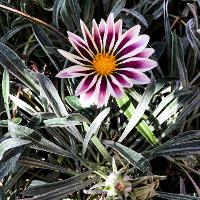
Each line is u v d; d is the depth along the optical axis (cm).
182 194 27
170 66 31
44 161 28
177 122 28
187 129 31
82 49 25
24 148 25
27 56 31
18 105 27
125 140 29
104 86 24
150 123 28
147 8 33
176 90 28
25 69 26
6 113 29
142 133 27
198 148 26
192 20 31
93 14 33
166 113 28
